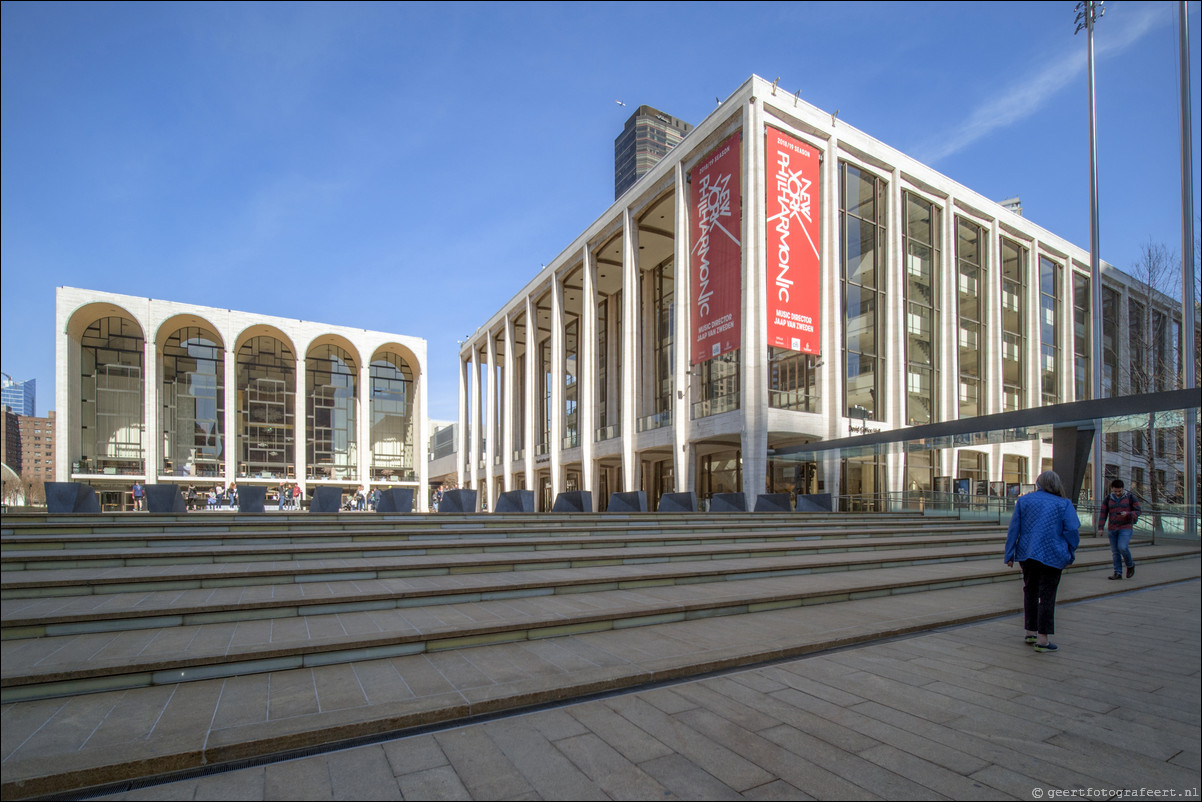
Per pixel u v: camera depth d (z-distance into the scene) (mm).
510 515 13078
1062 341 37719
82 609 5230
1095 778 3076
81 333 48219
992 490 21469
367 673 4457
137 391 50750
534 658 4867
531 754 3299
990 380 33156
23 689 3855
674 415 28375
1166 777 3090
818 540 12781
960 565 10617
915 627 6184
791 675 4699
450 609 6113
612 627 5906
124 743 3209
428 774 3068
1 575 6328
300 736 3371
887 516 19500
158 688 4098
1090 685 4512
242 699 3896
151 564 7238
